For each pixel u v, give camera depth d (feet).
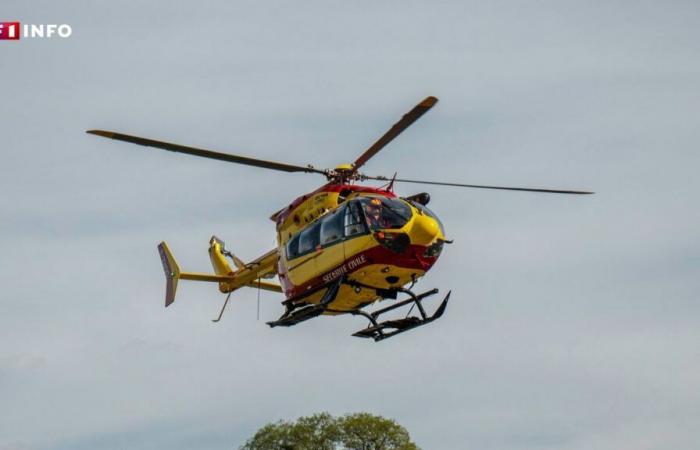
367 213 204.85
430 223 205.77
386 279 209.87
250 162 216.13
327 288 214.69
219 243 277.23
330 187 220.84
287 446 375.04
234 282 269.03
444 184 215.92
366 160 219.82
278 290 270.26
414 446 373.61
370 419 372.79
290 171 222.07
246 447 380.78
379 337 222.69
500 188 213.87
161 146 207.92
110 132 201.77
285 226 229.45
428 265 209.87
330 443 375.25
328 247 211.20
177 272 270.87
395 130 206.59
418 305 217.97
